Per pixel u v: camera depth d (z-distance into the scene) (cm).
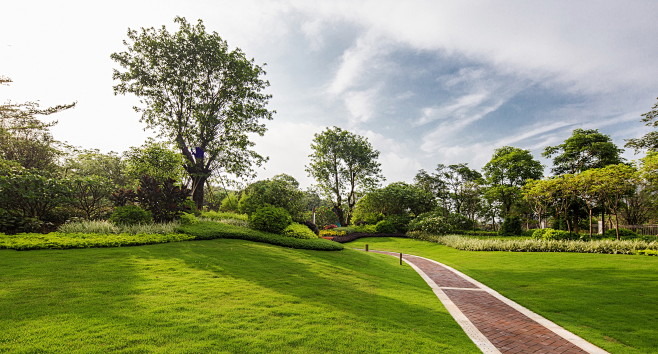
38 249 916
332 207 4328
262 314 572
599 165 3288
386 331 562
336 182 4006
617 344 596
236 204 3319
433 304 832
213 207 3803
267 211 1712
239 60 2370
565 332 658
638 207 3484
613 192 2172
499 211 4150
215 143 2342
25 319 461
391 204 3872
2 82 974
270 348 441
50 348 382
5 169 1185
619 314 770
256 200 2144
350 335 518
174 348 412
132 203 1562
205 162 2383
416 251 2395
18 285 607
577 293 967
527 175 3822
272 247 1396
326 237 2834
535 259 1623
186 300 602
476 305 872
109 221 1409
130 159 1628
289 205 2234
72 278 677
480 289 1086
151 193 1481
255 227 1691
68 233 1120
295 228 2009
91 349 388
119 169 2222
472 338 600
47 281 644
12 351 367
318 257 1369
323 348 458
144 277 732
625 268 1289
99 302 552
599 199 2384
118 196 1507
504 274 1326
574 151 3434
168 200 1519
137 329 457
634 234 2495
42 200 1252
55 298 554
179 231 1362
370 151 4034
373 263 1484
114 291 616
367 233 3331
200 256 1012
